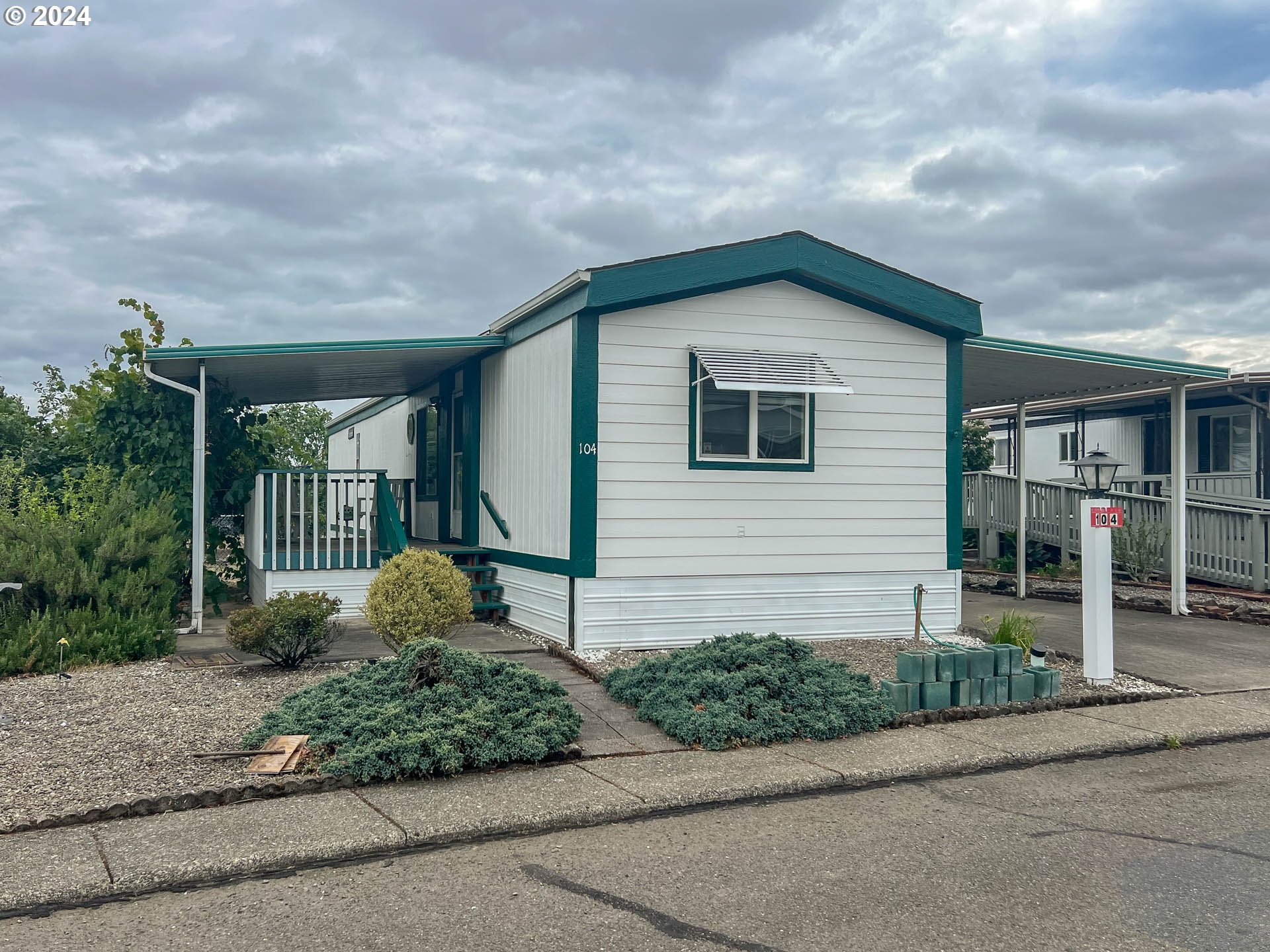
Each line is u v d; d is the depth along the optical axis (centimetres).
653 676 805
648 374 1009
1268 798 595
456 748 620
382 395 1742
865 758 659
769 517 1052
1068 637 1148
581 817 547
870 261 1061
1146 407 2053
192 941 400
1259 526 1434
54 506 1180
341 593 1205
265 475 1201
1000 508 1919
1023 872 472
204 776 595
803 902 437
